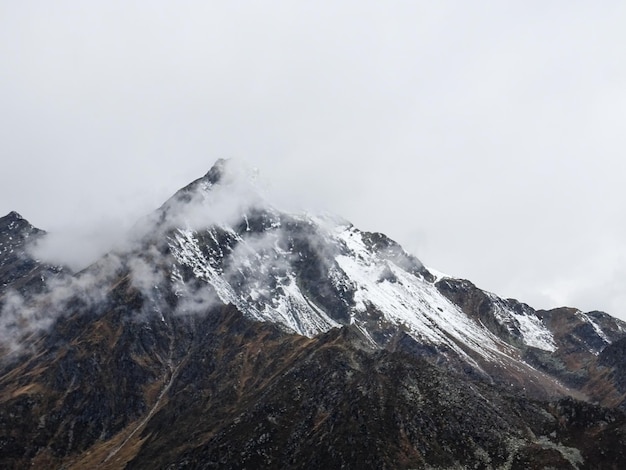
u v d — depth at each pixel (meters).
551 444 176.62
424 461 173.38
